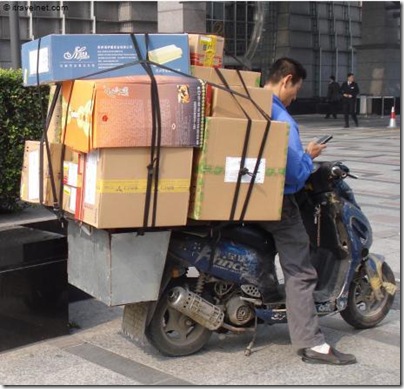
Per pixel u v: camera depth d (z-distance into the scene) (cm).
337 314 489
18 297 412
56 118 381
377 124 2486
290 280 388
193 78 348
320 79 3178
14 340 413
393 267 593
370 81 3161
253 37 2664
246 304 399
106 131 323
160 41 364
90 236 369
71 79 351
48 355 405
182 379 371
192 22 1839
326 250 437
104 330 449
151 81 332
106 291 356
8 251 404
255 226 395
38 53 369
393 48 3125
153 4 2127
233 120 349
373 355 410
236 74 382
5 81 510
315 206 425
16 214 557
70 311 485
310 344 388
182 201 347
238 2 2611
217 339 431
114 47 356
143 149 333
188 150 344
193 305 381
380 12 3089
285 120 378
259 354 408
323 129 2225
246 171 357
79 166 354
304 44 3066
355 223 430
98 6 2041
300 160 377
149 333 385
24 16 1856
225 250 384
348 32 3306
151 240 358
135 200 336
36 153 393
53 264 427
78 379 371
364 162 1294
